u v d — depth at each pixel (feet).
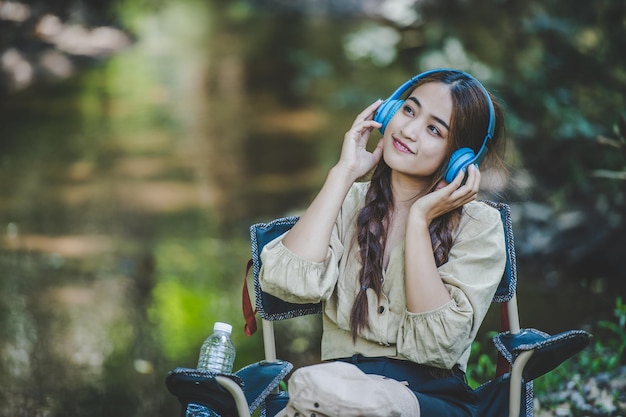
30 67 50.19
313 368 10.02
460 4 38.11
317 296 11.04
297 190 32.63
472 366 17.37
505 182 13.01
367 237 11.41
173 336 21.39
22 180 33.71
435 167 11.27
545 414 15.52
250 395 11.02
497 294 11.78
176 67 53.67
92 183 33.45
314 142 39.09
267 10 71.00
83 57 54.13
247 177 34.22
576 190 26.37
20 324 21.99
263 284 11.25
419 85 11.41
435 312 10.65
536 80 28.76
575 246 24.64
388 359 11.20
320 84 49.62
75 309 22.93
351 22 66.08
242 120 42.73
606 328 20.30
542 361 11.12
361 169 11.44
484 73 32.81
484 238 11.20
